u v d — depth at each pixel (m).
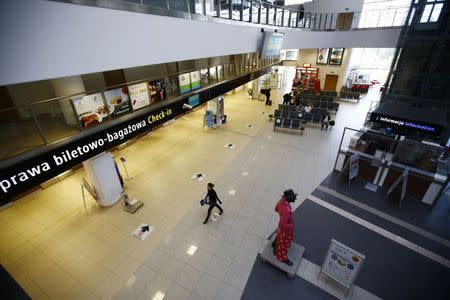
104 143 5.04
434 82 9.91
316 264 5.42
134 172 9.23
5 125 4.88
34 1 2.75
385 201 7.52
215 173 9.13
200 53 6.33
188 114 15.80
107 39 3.75
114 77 8.26
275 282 5.05
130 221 6.84
